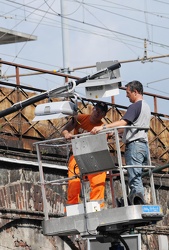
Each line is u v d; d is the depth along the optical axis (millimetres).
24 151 21078
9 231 20391
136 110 14336
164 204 26141
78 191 15336
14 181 20609
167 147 27078
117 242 15227
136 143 14445
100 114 15430
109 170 14453
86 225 14414
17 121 21266
